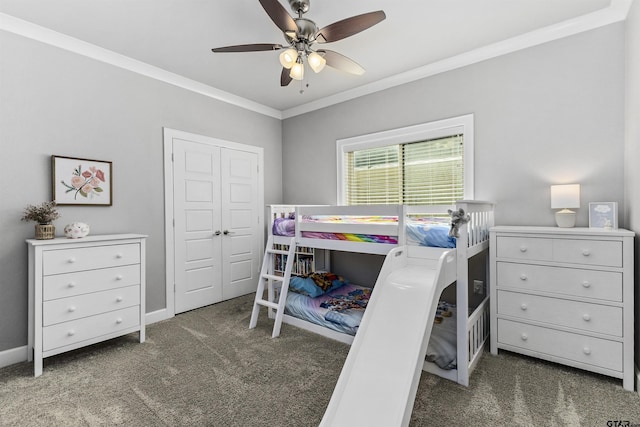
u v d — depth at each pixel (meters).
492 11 2.20
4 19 2.22
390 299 1.84
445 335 2.17
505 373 2.04
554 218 2.45
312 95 3.83
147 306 3.06
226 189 3.78
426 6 2.14
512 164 2.62
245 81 3.40
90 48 2.64
